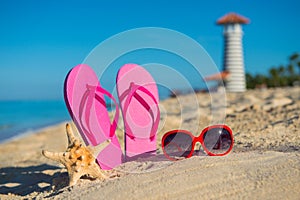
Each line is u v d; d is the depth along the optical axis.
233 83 7.92
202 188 0.61
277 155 0.74
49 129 3.19
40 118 5.73
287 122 1.29
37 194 0.79
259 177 0.63
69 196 0.66
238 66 7.95
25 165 1.28
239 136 1.10
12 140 2.63
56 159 0.73
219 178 0.64
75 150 0.73
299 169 0.64
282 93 3.31
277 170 0.65
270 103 2.10
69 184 0.73
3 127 4.41
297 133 1.08
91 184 0.71
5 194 0.87
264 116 1.54
